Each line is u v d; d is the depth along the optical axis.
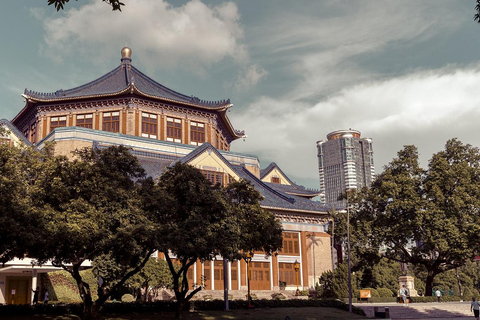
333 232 63.72
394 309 50.69
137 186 29.70
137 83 72.50
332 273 61.75
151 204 28.80
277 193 66.94
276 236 36.91
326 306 47.88
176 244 28.58
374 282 86.88
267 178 82.50
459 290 95.88
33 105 67.62
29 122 70.56
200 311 38.91
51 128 66.88
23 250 24.89
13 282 48.59
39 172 27.14
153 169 60.03
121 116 66.00
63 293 45.56
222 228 30.88
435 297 61.03
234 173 62.53
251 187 36.47
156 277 45.09
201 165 59.97
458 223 56.03
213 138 72.00
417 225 55.81
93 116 66.56
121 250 26.67
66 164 26.77
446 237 54.97
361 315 45.44
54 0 15.16
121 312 35.22
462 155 60.31
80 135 60.31
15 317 30.95
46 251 25.55
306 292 60.75
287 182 84.94
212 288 55.53
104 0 15.13
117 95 65.88
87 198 26.95
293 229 63.62
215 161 61.28
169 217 30.83
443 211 55.94
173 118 69.38
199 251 29.42
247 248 35.59
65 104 66.81
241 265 58.41
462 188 56.50
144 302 37.12
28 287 49.66
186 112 70.38
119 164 28.59
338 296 58.88
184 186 30.64
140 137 63.84
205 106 70.94
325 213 65.75
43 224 24.30
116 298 44.84
